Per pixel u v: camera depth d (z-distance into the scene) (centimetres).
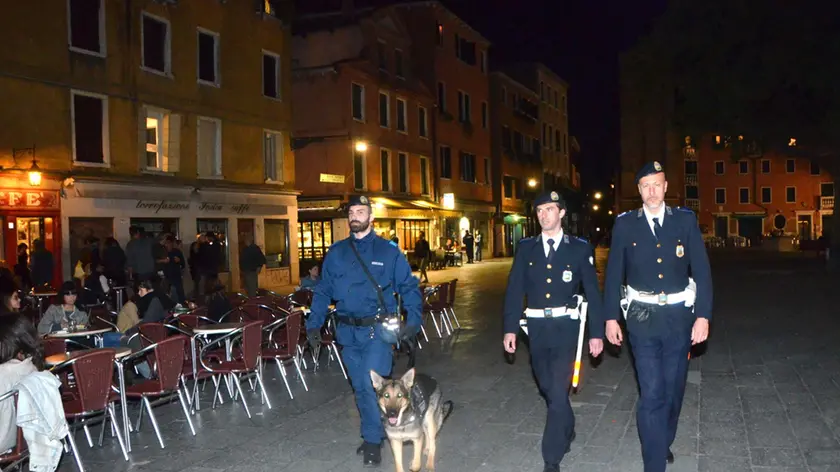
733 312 1512
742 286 2175
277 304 1186
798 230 7106
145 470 621
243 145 2517
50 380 547
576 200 6788
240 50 2500
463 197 4341
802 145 2403
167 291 1527
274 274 2659
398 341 599
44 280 1666
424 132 3900
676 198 6831
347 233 3112
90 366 634
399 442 539
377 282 605
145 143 2130
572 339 553
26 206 1778
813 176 7031
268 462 629
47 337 841
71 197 1892
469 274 3164
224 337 809
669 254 529
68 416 628
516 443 654
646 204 540
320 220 3172
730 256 4656
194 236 2295
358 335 607
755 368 914
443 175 4100
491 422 725
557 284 553
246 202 2511
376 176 3372
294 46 3403
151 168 2150
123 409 680
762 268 3072
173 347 715
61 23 1877
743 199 7306
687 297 531
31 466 532
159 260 1775
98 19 1988
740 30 2120
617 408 761
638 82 2417
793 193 7125
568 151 6475
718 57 2188
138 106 2094
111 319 1211
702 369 921
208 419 782
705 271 525
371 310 607
